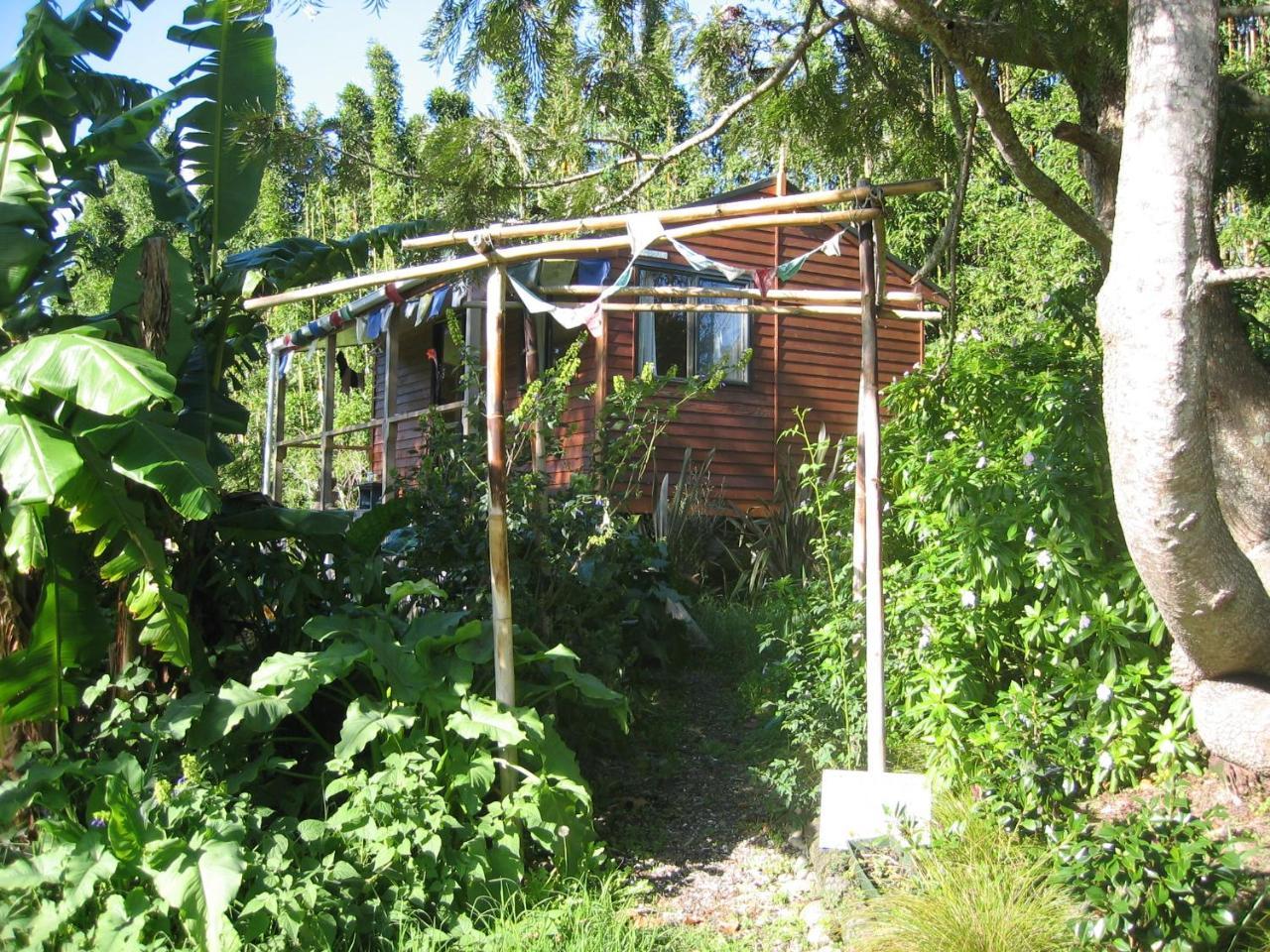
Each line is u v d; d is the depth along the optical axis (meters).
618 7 4.97
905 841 4.02
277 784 4.52
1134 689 4.65
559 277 9.54
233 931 3.29
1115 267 3.41
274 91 5.87
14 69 5.30
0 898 3.63
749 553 10.74
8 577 4.46
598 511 5.64
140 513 4.18
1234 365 4.61
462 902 3.90
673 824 5.04
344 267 6.34
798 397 12.58
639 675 7.11
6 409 3.96
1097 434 4.89
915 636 5.01
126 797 3.62
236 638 5.49
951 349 5.53
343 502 16.61
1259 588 3.68
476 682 4.84
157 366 3.87
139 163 6.15
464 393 10.07
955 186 6.01
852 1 5.17
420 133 5.59
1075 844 3.55
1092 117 5.56
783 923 3.95
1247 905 3.36
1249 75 6.16
